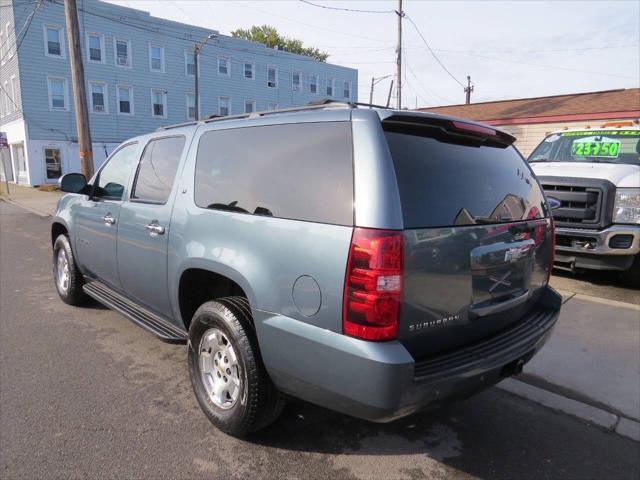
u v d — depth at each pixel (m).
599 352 4.15
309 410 3.31
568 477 2.69
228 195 2.92
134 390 3.52
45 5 24.59
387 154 2.28
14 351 4.17
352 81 39.88
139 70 28.30
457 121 2.62
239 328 2.72
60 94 25.97
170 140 3.65
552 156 7.23
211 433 3.00
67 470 2.62
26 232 11.28
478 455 2.87
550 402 3.44
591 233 5.76
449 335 2.49
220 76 31.97
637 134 6.75
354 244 2.18
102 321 4.95
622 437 3.07
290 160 2.62
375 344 2.15
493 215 2.70
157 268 3.45
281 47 51.16
